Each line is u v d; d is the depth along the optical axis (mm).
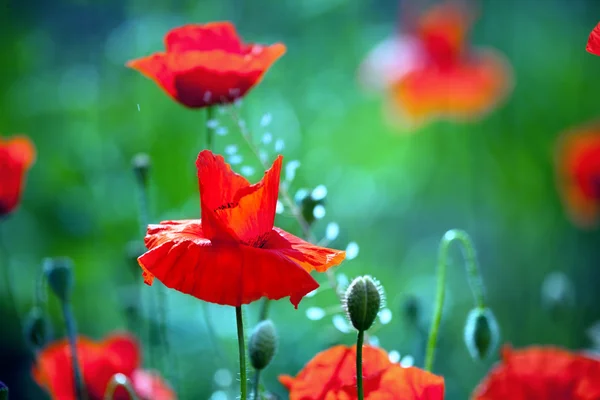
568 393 962
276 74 2217
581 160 1911
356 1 2600
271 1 2412
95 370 1070
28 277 1995
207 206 850
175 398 1138
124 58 2363
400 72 2402
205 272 844
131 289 1278
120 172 2154
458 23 2406
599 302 2275
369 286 874
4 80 2514
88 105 2340
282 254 855
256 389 931
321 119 2379
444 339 1844
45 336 1062
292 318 1720
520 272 2396
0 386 895
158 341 1218
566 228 2438
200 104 1026
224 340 1565
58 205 2133
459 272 2381
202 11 2221
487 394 966
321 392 898
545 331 2061
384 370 887
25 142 1123
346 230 2246
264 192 866
